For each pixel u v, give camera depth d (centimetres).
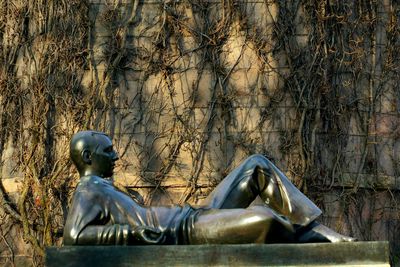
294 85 3067
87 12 3156
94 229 1274
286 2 3117
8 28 3181
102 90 3097
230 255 1218
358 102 3106
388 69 3150
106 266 1221
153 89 3091
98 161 1375
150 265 1220
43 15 3170
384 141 3106
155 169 3036
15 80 3138
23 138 3103
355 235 3019
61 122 3100
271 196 1387
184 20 3120
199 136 3047
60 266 1223
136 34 3133
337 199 3023
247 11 3114
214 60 3091
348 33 3133
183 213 1323
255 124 3050
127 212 1318
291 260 1216
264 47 3091
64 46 3133
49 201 3053
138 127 3070
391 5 3188
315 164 3023
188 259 1220
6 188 3091
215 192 1405
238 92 3067
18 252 3053
